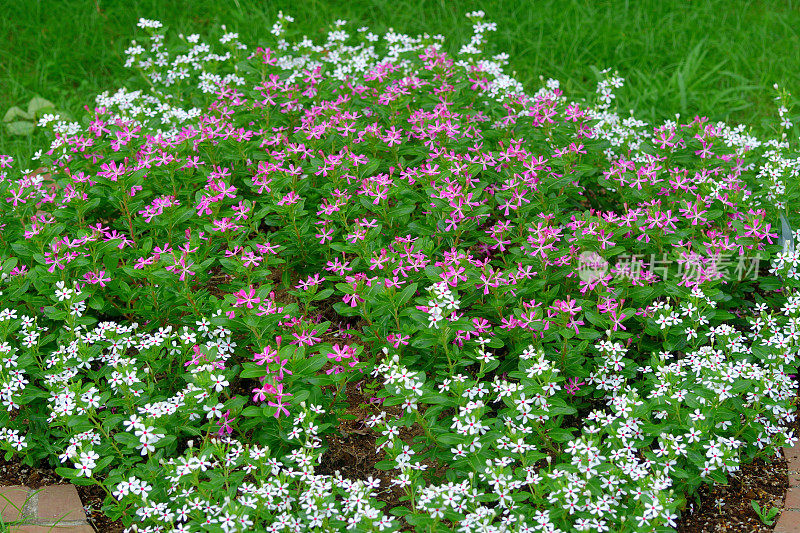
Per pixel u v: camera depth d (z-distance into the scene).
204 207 4.67
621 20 8.25
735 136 5.60
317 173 4.98
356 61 6.23
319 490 3.54
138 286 4.56
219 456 3.65
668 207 5.01
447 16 8.42
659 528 3.45
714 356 4.00
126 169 4.98
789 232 4.75
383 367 3.76
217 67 6.50
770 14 8.22
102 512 4.01
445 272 4.12
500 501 3.55
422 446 4.14
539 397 3.79
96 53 7.97
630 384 4.39
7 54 7.88
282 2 8.53
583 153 5.33
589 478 3.57
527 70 7.73
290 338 4.04
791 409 4.14
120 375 3.89
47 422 4.09
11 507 3.98
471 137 5.38
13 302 4.50
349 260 5.02
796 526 3.81
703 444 3.81
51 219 4.80
